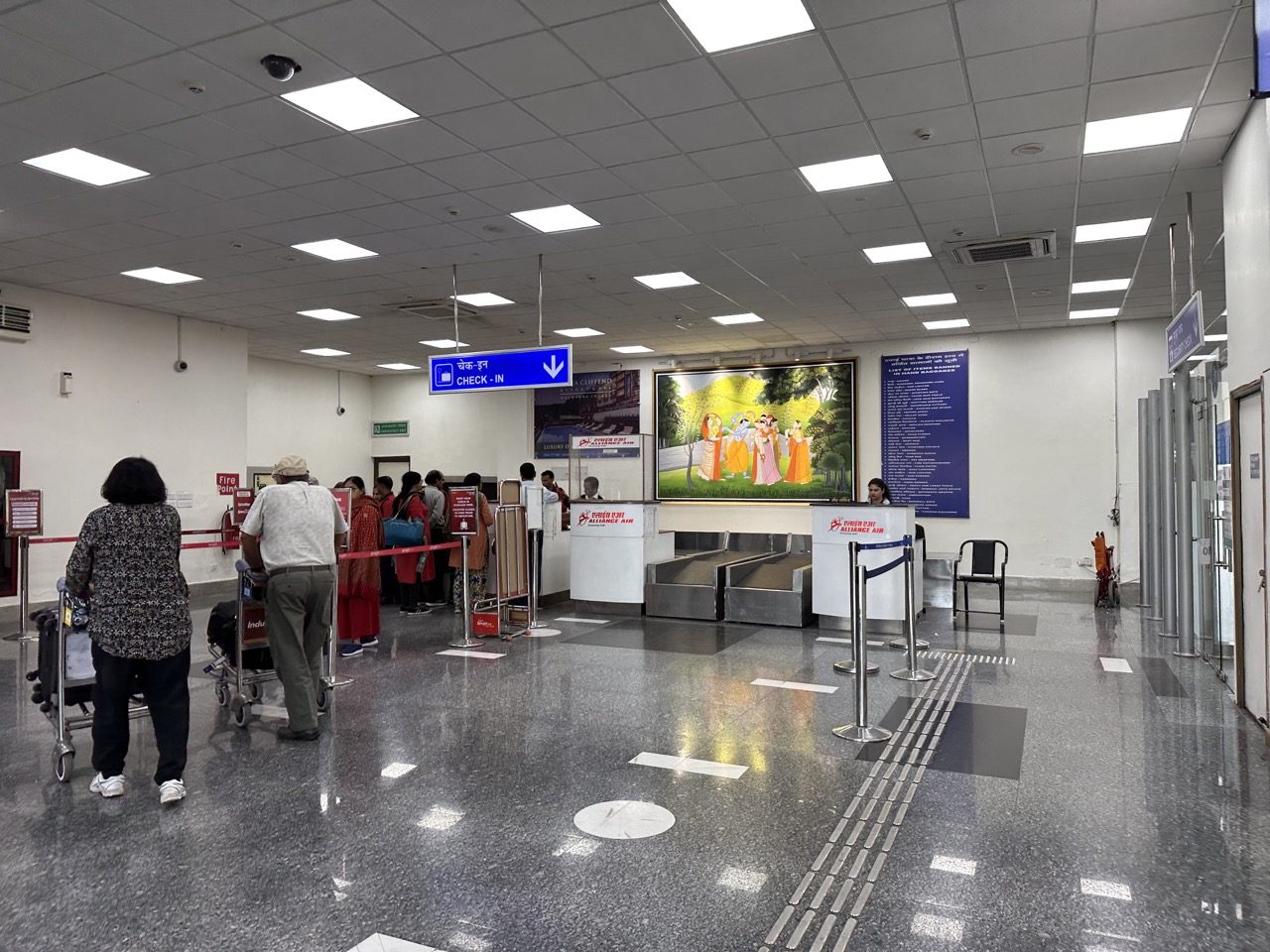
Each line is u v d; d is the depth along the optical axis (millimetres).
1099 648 7277
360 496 7914
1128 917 2668
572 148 5633
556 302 10367
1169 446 7973
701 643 7414
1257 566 4934
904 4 3945
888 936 2555
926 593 9633
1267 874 2973
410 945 2516
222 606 5328
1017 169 5977
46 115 5086
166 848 3217
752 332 12305
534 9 3969
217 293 9789
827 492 13219
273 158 5777
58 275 8914
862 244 7840
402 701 5391
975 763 4191
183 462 11164
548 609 9398
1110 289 9602
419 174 6078
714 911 2707
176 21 4051
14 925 2652
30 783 3938
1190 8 3963
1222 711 5172
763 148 5629
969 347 12453
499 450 16094
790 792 3771
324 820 3475
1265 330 4633
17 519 7711
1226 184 5609
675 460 14320
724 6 3980
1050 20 4070
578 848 3193
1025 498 12125
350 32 4164
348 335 12617
